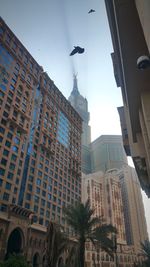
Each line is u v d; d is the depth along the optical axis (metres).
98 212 120.25
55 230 16.53
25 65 71.88
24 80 67.88
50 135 75.50
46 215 60.22
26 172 57.78
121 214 127.38
